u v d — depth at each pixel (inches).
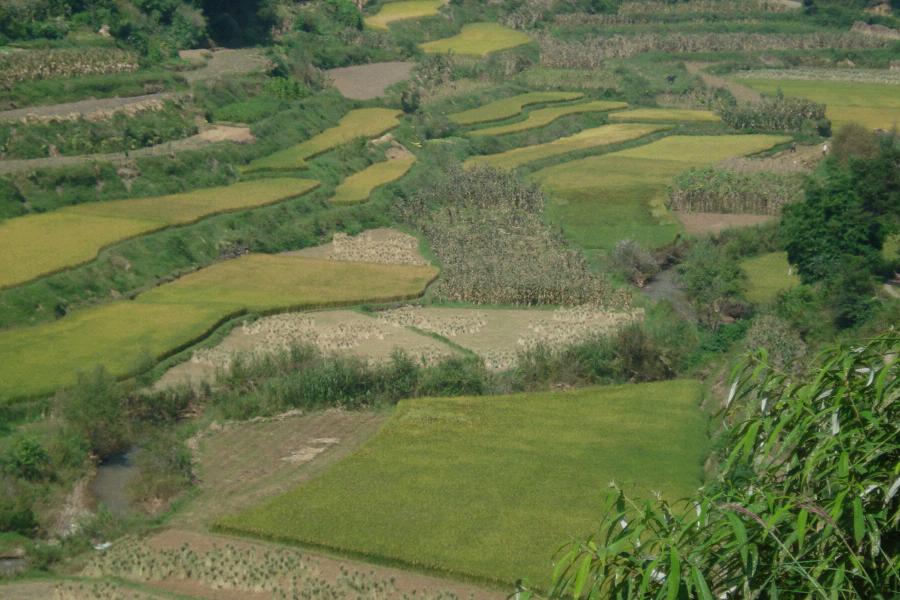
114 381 3112.7
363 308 4247.0
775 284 4547.2
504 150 6978.4
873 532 792.3
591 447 2955.2
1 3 6412.4
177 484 2731.3
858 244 4394.7
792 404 898.1
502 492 2645.2
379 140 6550.2
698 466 2824.8
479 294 4431.6
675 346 3735.2
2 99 5536.4
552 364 3582.7
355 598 2144.4
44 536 2541.8
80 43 6417.3
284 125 6397.6
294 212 5305.1
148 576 2295.8
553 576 860.0
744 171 6043.3
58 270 4082.2
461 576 2237.9
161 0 7244.1
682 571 810.2
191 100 6215.6
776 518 796.6
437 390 3417.8
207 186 5477.4
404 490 2664.9
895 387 863.1
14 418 3085.6
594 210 5595.5
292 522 2491.4
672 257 5019.7
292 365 3454.7
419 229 5378.9
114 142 5506.9
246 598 2186.3
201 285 4370.1
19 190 4810.5
